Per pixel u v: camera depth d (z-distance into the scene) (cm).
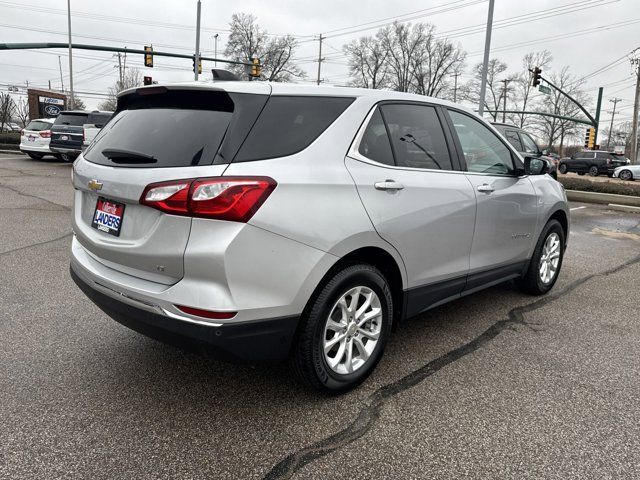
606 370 329
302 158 256
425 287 330
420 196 310
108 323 382
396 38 6084
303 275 248
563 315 432
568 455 239
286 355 258
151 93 283
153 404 275
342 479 220
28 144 1888
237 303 231
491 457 237
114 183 254
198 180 227
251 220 230
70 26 3353
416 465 230
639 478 224
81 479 215
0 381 294
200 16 2400
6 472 218
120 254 254
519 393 296
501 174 401
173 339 241
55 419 258
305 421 262
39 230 704
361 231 270
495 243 389
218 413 268
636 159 3775
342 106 286
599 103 3531
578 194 1516
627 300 480
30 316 392
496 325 404
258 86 262
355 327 287
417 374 317
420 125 333
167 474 220
